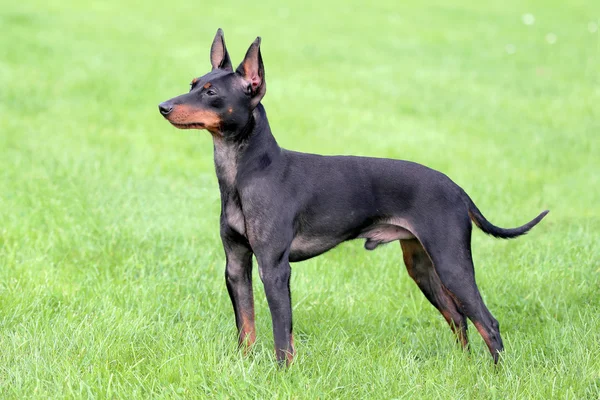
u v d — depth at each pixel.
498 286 7.90
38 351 5.98
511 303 7.59
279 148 6.04
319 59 22.48
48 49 20.69
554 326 6.85
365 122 15.97
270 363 5.94
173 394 5.39
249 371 5.69
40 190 10.29
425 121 16.58
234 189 5.89
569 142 15.14
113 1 31.14
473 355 6.32
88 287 7.41
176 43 23.58
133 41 23.33
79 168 11.39
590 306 7.23
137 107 16.14
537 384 5.64
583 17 32.19
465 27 29.38
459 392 5.63
